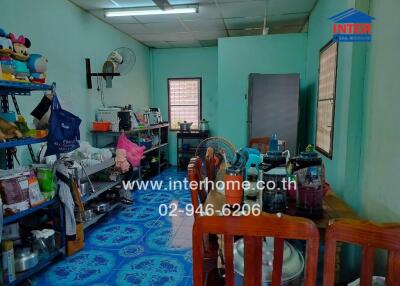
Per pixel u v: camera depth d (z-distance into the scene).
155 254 2.58
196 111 6.36
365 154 1.85
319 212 1.43
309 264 0.84
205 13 4.05
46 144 2.47
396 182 1.42
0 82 1.86
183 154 6.02
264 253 1.11
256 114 3.91
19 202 1.99
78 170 2.68
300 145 4.28
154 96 6.43
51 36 3.18
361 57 1.89
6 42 1.92
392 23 1.51
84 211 2.86
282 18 4.29
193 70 6.24
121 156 3.61
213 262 1.41
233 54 4.50
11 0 2.62
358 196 1.95
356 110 1.93
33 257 2.15
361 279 0.84
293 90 3.84
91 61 4.04
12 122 2.11
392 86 1.49
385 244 0.81
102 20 4.30
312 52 3.88
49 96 2.37
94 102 4.11
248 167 1.66
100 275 2.27
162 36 5.29
